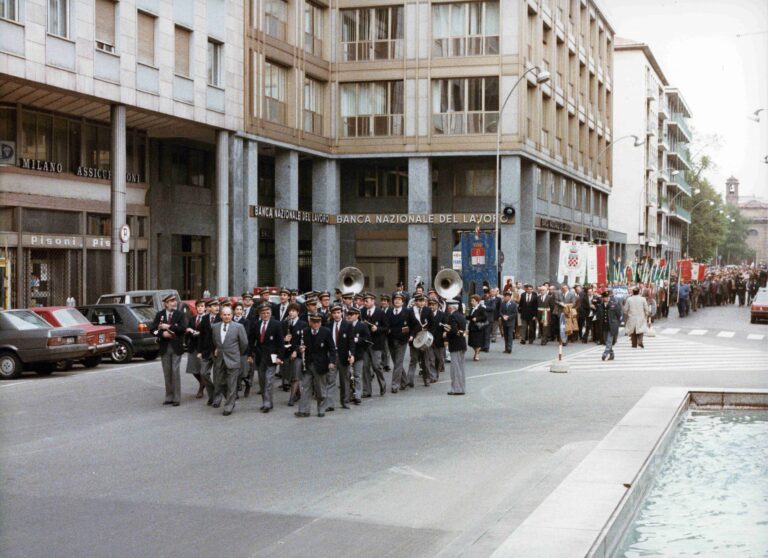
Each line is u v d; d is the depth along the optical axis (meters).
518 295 32.16
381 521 8.43
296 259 42.16
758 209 199.75
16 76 25.56
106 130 34.28
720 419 14.98
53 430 13.45
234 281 37.22
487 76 43.56
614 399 16.70
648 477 10.14
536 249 50.88
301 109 42.31
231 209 37.19
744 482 10.46
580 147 60.94
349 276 26.16
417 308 18.80
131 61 30.56
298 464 11.00
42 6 26.50
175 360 16.12
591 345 30.27
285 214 40.53
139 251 36.06
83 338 21.16
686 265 52.53
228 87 36.31
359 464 11.00
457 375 17.70
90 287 33.03
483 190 46.47
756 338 33.31
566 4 54.28
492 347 29.41
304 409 14.91
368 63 44.84
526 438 12.73
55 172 31.09
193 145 39.31
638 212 80.38
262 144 39.78
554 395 17.38
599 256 39.75
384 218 44.84
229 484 9.93
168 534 8.00
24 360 20.25
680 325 40.94
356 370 16.42
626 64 80.69
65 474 10.45
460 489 9.70
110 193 33.28
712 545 8.02
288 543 7.73
